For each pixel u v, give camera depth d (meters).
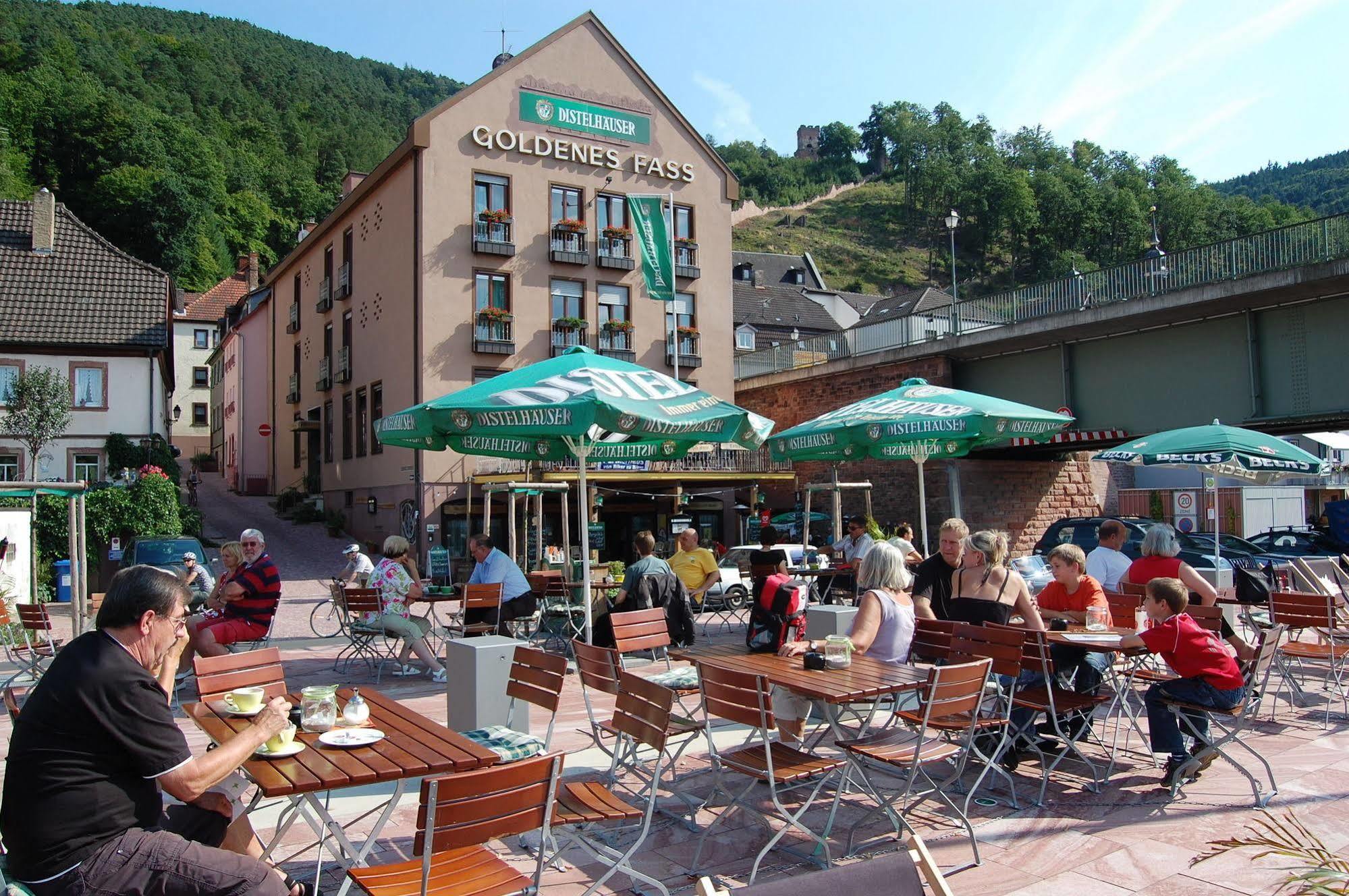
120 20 136.00
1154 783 6.59
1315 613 8.65
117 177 76.88
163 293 32.00
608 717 8.72
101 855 3.44
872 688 5.20
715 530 31.73
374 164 128.12
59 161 79.81
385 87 175.12
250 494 46.28
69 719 3.46
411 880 3.79
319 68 160.62
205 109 112.62
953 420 10.73
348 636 14.26
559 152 30.89
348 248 34.66
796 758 5.38
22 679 11.39
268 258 94.81
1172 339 21.11
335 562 28.67
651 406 9.34
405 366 29.31
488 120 29.83
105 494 24.52
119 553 24.17
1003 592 7.05
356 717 4.59
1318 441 21.22
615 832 5.68
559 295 30.83
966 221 132.25
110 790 3.49
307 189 107.19
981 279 127.25
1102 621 6.99
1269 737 7.82
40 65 88.50
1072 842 5.46
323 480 36.75
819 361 31.08
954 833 5.64
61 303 30.66
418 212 28.67
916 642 7.01
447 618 17.64
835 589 15.81
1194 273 19.91
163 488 25.09
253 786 6.67
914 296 68.56
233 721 4.63
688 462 27.48
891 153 174.12
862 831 5.69
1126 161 135.12
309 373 38.94
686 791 6.48
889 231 154.00
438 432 10.15
